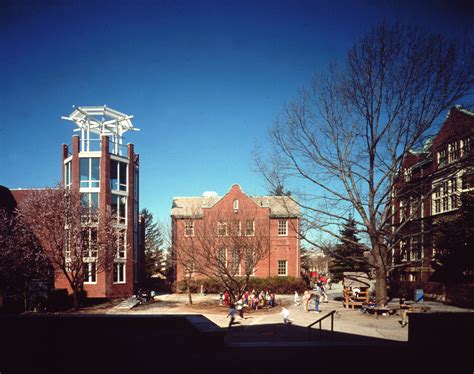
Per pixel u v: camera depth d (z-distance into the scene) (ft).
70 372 30.27
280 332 64.18
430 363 34.14
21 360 33.06
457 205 92.48
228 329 67.97
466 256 84.23
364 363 33.86
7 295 96.94
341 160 84.23
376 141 80.48
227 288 108.17
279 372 31.19
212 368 31.63
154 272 222.89
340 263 153.58
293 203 161.68
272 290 143.64
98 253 110.93
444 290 101.04
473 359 35.40
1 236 98.94
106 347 36.83
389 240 84.12
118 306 107.34
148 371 30.60
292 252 154.71
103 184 130.21
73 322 41.32
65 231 107.24
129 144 141.38
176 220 152.97
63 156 139.33
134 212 149.07
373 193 82.28
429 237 100.01
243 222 124.47
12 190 143.54
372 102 80.23
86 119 136.56
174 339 39.63
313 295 108.37
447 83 73.00
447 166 75.82
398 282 124.98
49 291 102.17
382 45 77.46
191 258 119.03
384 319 74.84
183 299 129.08
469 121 80.84
